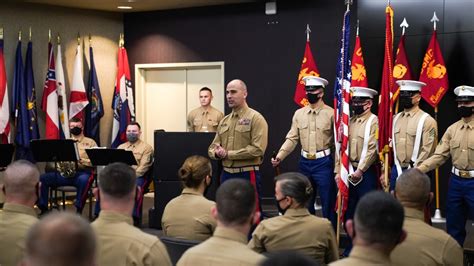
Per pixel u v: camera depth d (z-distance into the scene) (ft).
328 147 20.17
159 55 30.89
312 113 20.44
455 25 23.34
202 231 11.69
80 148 26.08
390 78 20.27
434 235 9.06
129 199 8.30
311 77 20.47
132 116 30.96
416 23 23.88
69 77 30.12
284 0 27.99
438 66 22.76
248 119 18.37
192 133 20.95
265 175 28.43
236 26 29.14
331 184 20.03
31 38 28.84
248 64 28.91
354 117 19.17
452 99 23.34
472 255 17.63
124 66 30.86
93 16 30.73
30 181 9.20
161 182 21.26
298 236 10.18
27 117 28.27
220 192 7.62
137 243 8.02
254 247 10.52
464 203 17.76
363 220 6.32
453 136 17.79
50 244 4.43
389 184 19.30
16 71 28.12
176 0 28.22
